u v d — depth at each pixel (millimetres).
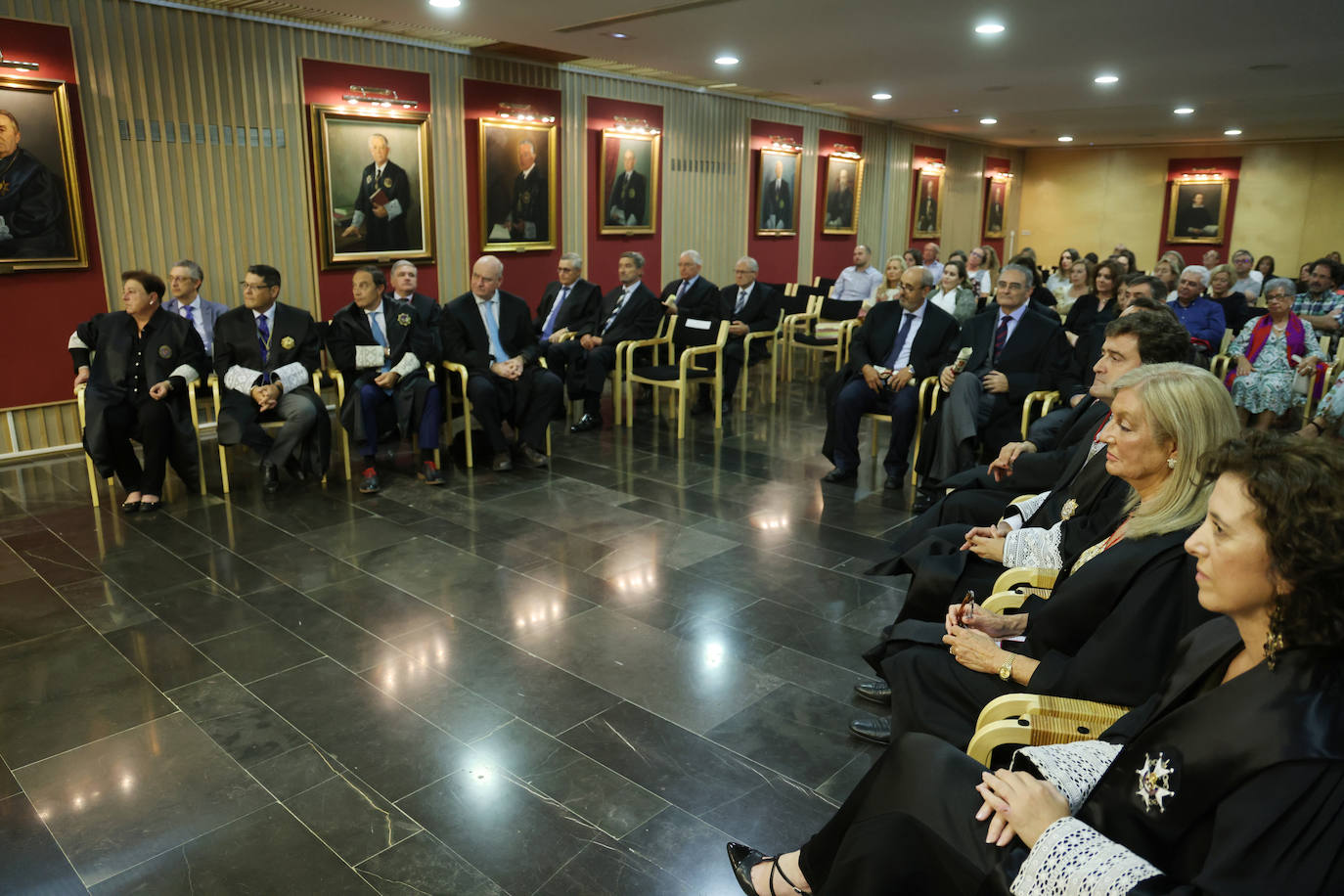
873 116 14070
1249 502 1224
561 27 7012
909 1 6020
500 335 6391
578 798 2703
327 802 2682
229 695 3279
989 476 3984
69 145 6246
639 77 10469
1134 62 8328
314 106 7559
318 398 5707
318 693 3303
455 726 3094
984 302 9820
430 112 8469
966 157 17453
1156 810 1328
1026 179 19859
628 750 2957
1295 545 1147
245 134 7219
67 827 2562
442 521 5164
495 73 8992
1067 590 2170
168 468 6184
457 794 2721
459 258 8992
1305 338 6742
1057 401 5648
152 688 3332
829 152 13617
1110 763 1491
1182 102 11289
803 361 11094
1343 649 1170
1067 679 2020
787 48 7832
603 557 4645
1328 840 1102
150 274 5352
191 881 2352
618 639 3744
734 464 6469
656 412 8117
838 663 3557
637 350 7918
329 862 2426
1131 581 2035
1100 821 1428
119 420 5254
